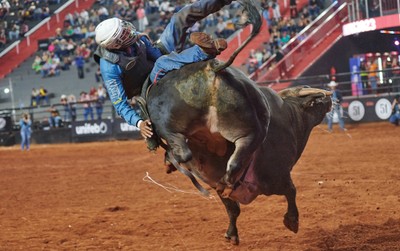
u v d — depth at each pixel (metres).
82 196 15.19
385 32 35.97
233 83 6.53
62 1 53.72
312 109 8.37
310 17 40.28
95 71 48.34
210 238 9.76
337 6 38.38
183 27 7.39
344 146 22.81
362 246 8.45
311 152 21.50
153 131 7.02
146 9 49.19
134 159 24.47
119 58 7.16
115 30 7.05
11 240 10.20
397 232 9.16
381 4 35.59
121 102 7.14
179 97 6.65
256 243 9.20
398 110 30.33
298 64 36.28
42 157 29.25
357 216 10.60
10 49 51.81
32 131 40.84
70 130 39.56
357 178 14.77
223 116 6.54
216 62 6.56
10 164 26.39
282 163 7.68
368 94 35.50
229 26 42.34
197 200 13.38
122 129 37.97
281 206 11.85
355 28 36.16
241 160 6.52
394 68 32.19
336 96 29.78
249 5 6.39
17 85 49.28
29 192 16.56
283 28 39.50
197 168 7.30
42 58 50.25
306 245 8.88
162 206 12.91
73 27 51.19
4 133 41.34
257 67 37.84
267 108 6.88
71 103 39.56
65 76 48.81
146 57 7.36
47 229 11.11
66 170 21.95
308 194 12.98
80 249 9.39
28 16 53.59
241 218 11.04
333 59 36.97
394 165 16.55
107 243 9.71
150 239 9.93
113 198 14.52
